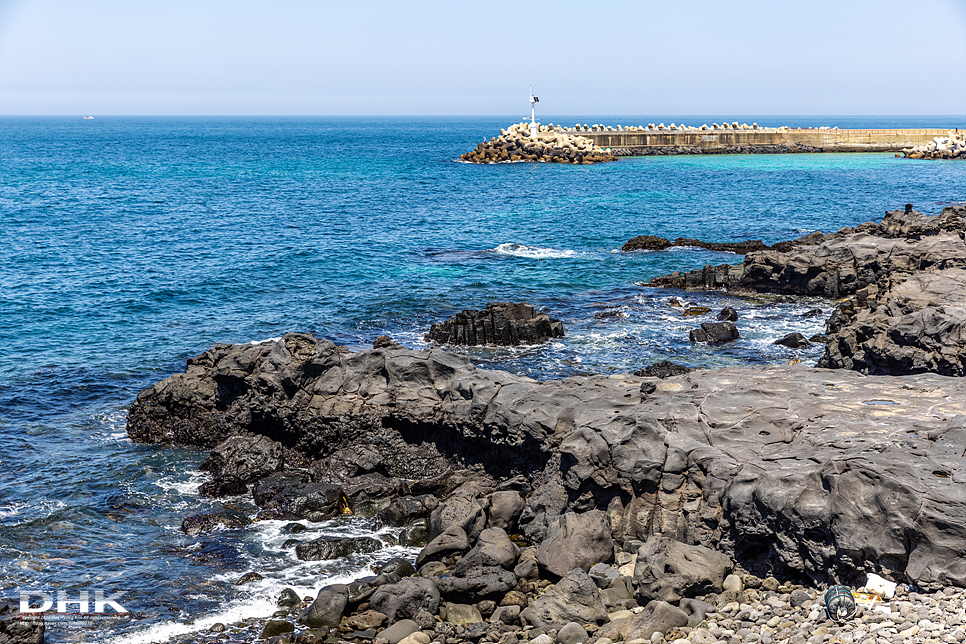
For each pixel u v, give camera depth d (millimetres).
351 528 18766
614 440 16844
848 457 14641
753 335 33344
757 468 15430
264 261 47844
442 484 20469
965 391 18938
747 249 50688
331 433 21969
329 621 14625
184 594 15836
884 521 13531
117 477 21062
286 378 22328
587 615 14008
